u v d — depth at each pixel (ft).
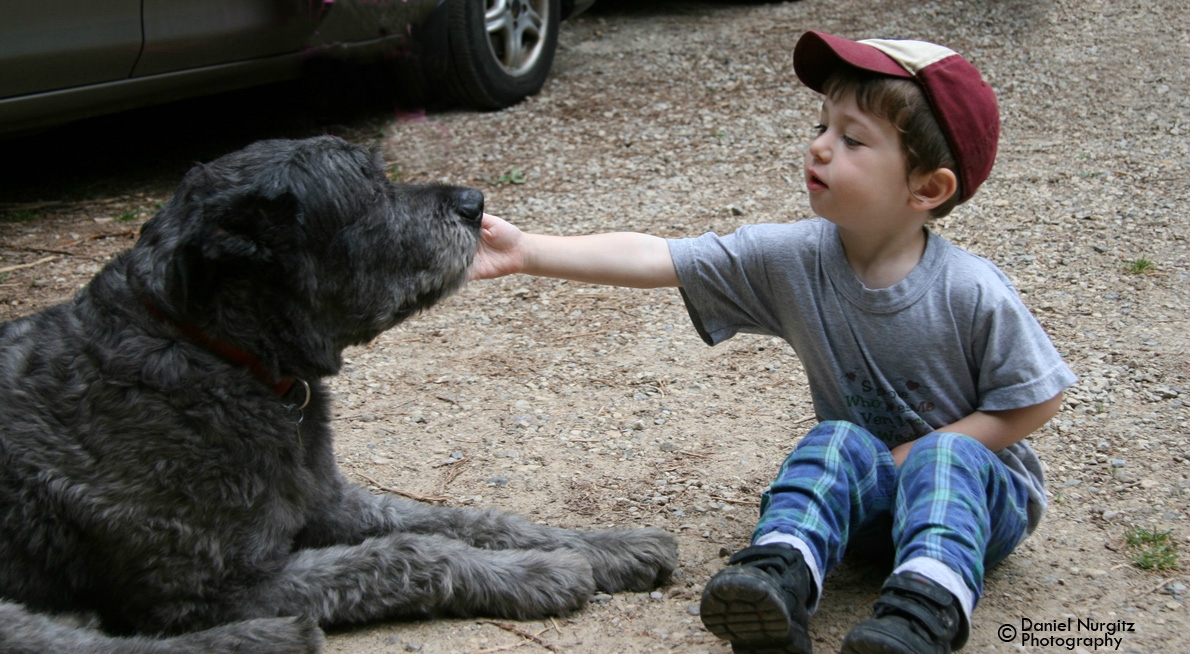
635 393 13.71
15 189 21.63
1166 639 8.28
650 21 33.91
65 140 24.48
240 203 8.66
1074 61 27.25
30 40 16.97
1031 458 9.17
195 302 8.32
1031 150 22.34
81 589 8.64
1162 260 16.79
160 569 8.46
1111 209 19.01
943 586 7.38
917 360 8.60
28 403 8.41
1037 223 18.58
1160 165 20.92
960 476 7.95
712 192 20.84
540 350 15.23
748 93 26.63
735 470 11.62
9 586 8.36
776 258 9.10
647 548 9.57
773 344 15.06
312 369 9.18
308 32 21.26
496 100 25.70
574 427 12.85
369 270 9.50
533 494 11.31
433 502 11.20
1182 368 13.26
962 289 8.40
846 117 8.31
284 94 27.02
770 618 7.22
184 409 8.38
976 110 8.23
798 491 8.15
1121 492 10.65
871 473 8.46
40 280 17.22
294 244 8.79
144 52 18.65
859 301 8.69
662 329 15.78
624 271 9.60
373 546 9.19
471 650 8.66
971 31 30.04
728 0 36.35
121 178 22.22
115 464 8.27
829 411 9.36
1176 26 28.91
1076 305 15.38
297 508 9.23
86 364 8.48
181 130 24.94
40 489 8.29
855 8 33.35
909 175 8.27
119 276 8.91
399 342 15.70
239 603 8.67
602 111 25.76
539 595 9.11
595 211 20.03
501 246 10.21
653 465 11.83
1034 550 9.71
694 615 9.05
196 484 8.38
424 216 9.82
